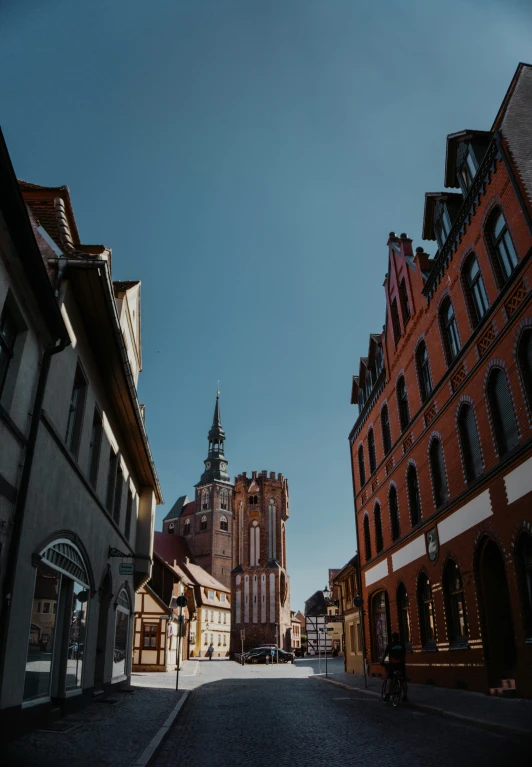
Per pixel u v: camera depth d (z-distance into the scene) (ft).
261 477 273.75
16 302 29.25
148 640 122.62
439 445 58.59
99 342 44.19
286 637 262.26
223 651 287.69
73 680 41.45
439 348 57.26
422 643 61.31
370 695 58.49
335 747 28.71
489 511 45.27
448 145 53.01
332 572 236.63
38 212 43.04
